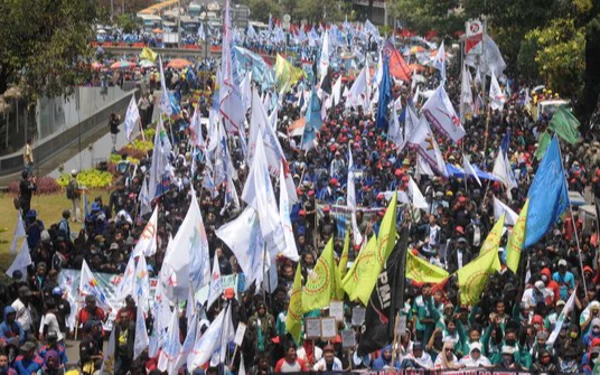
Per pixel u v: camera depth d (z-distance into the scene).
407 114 71.56
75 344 43.59
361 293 36.53
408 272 41.75
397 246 33.22
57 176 84.69
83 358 37.53
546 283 43.16
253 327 38.16
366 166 69.88
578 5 99.75
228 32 63.41
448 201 58.69
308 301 37.97
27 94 71.00
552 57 104.31
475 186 64.94
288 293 41.72
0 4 66.06
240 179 64.00
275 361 37.69
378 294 33.50
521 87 128.38
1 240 63.47
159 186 58.06
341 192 63.62
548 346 36.72
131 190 63.69
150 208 56.66
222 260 46.19
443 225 53.56
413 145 61.75
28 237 50.31
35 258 48.00
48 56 67.56
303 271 45.12
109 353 36.41
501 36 130.62
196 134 71.38
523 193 63.78
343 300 39.03
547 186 44.84
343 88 119.94
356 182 65.62
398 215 56.28
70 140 100.19
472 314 40.59
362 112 95.25
